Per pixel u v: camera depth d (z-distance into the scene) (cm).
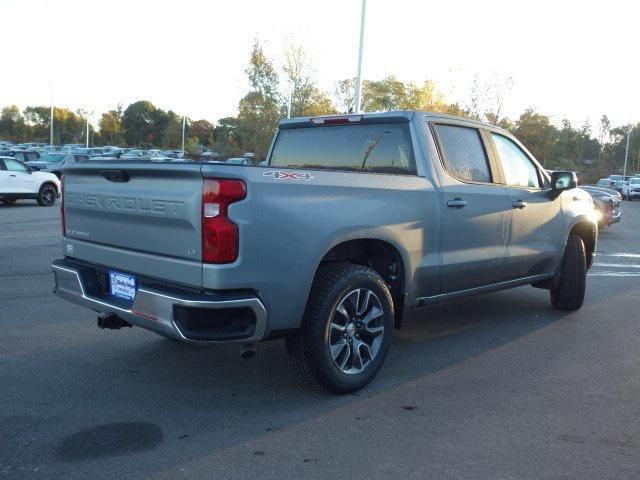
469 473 330
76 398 427
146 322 385
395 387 456
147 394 436
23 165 2038
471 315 678
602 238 1588
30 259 990
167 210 376
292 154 584
